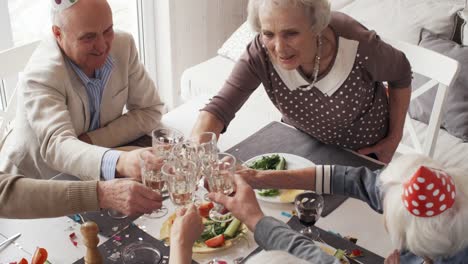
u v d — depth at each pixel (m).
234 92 2.01
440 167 1.29
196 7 3.62
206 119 1.98
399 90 2.07
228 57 3.52
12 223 1.68
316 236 1.61
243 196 1.51
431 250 1.19
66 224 1.68
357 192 1.71
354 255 1.54
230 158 1.62
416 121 2.96
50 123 1.90
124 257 1.54
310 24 1.74
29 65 2.02
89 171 1.80
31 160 2.05
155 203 1.62
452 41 3.01
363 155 2.00
